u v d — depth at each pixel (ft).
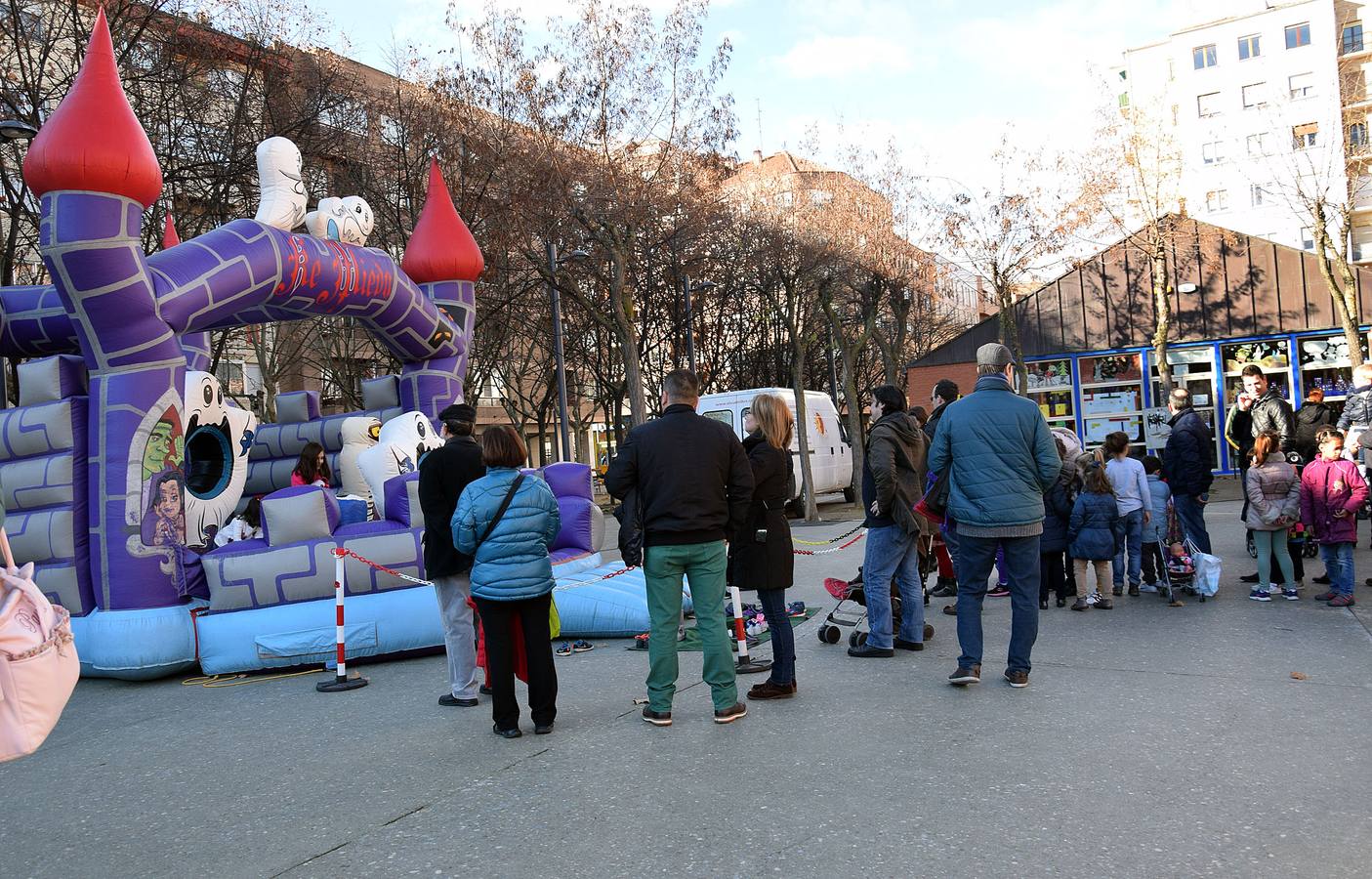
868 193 78.48
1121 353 78.59
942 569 30.78
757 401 19.74
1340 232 77.87
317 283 33.58
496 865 12.00
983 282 90.43
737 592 22.75
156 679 25.44
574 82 58.34
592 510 34.12
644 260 79.25
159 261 27.43
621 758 16.06
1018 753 15.06
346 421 41.63
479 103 61.52
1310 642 21.61
